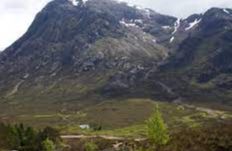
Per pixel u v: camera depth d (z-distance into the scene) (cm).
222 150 6562
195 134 7306
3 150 16425
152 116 8581
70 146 16150
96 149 13450
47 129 18412
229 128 7106
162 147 7744
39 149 16625
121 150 10369
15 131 17575
